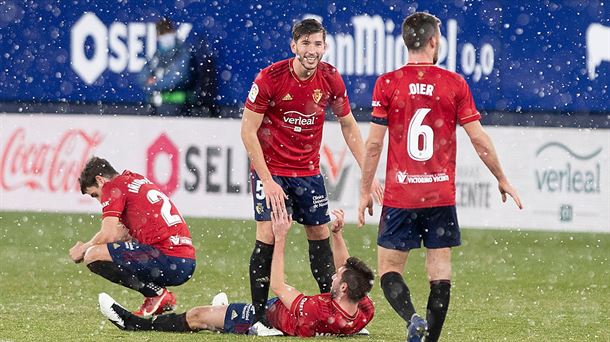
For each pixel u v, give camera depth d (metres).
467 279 37.69
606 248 45.00
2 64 50.66
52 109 50.72
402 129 23.66
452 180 23.88
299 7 49.25
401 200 23.73
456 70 48.81
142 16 50.00
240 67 49.72
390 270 24.06
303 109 26.97
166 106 50.22
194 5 49.81
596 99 48.41
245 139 26.84
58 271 38.16
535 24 48.38
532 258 42.53
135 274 28.56
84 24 50.31
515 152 48.75
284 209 26.06
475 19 48.56
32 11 50.38
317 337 25.91
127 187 28.91
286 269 39.25
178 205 50.41
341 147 49.31
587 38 48.25
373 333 26.94
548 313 30.81
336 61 49.12
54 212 50.94
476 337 26.81
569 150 48.59
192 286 35.44
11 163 51.19
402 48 48.88
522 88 48.66
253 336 25.92
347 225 49.31
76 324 27.64
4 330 26.69
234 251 43.09
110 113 50.47
